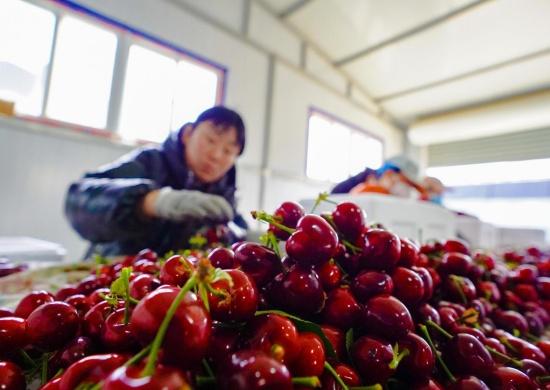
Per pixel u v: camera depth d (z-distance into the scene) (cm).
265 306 27
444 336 33
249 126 289
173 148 137
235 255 30
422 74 365
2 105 160
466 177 425
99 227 96
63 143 182
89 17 195
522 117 359
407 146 488
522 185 381
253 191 293
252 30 291
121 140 206
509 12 266
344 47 345
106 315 27
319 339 25
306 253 27
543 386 31
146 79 223
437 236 139
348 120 399
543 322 56
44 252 119
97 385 18
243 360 19
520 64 321
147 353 18
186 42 242
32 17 175
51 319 26
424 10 279
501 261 95
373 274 30
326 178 379
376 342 26
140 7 216
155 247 114
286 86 320
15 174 166
